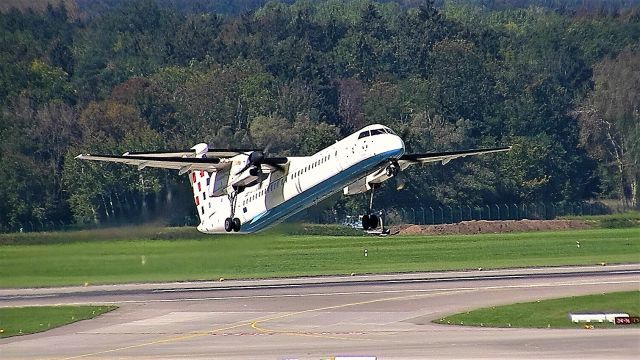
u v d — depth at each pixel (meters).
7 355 176.38
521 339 176.25
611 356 161.62
